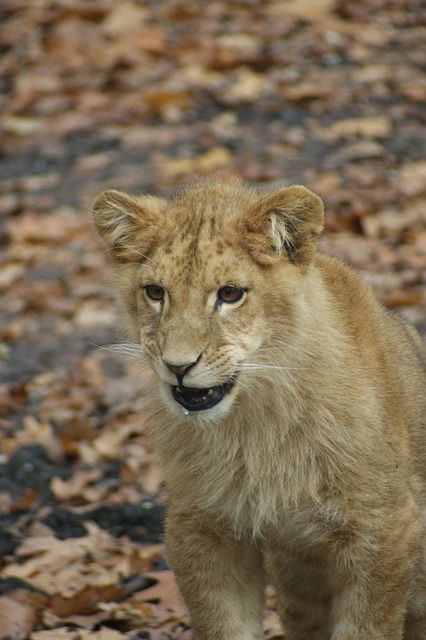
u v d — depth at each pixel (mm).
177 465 8828
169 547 8914
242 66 24547
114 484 12602
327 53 24438
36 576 10766
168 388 8359
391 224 17172
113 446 13367
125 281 8781
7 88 25625
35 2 29078
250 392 8508
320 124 21609
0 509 12219
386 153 19719
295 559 9016
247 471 8664
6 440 13727
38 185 21453
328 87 22906
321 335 8523
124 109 23859
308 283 8586
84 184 21156
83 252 18969
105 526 11836
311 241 8391
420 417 9094
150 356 8375
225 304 8188
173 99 23562
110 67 25547
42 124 23938
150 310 8438
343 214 17391
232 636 8781
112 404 14531
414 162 19312
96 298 17516
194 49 25531
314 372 8469
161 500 12047
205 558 8828
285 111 22406
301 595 9344
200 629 8875
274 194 8211
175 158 21266
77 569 10914
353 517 8438
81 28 27438
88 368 15461
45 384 15297
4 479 12898
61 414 14352
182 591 8922
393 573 8461
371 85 22781
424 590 9000
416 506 8664
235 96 23234
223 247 8195
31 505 12352
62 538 11695
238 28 26047
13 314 17406
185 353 8000
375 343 8977
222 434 8648
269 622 10086
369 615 8484
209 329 8117
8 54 26922
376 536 8422
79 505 12359
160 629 9836
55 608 10164
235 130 22047
